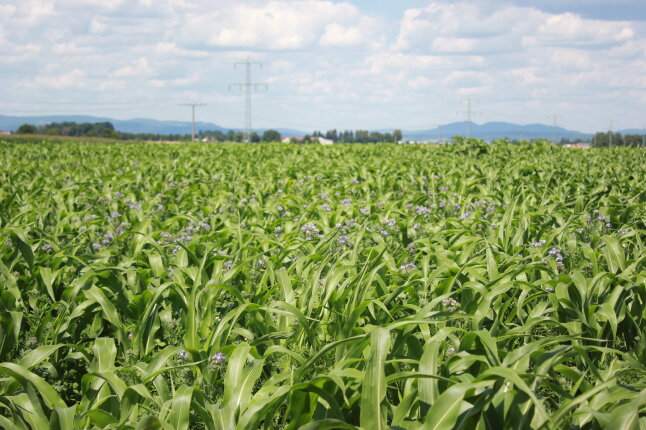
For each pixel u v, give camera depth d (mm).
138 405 4055
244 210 11016
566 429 3600
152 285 6434
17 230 6766
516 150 27891
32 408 3887
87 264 6688
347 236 8180
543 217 9703
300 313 4918
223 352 4836
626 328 5715
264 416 3719
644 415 3791
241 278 6832
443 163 22281
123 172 20109
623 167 17672
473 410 3361
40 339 5562
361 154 29562
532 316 5355
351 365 4297
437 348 3910
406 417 3828
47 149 30328
